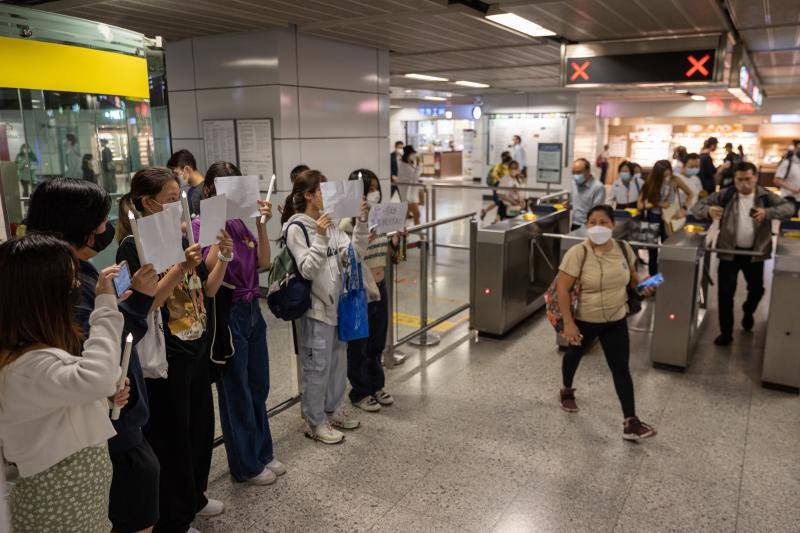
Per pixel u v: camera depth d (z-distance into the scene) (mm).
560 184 16031
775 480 3273
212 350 2717
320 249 3209
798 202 10867
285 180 6734
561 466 3420
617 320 3734
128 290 1888
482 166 18734
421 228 5012
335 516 2961
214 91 6984
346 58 7336
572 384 4523
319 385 3574
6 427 1581
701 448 3621
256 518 2939
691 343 4980
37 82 3344
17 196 3268
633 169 8328
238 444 3131
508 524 2904
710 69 5488
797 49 7539
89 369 1591
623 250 3768
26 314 1566
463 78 12195
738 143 21312
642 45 5730
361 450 3588
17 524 1651
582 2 4910
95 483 1754
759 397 4352
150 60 4199
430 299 7117
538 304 6434
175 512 2564
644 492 3170
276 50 6438
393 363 4910
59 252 1608
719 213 5289
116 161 3916
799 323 4305
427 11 5512
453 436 3766
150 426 2490
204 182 3023
